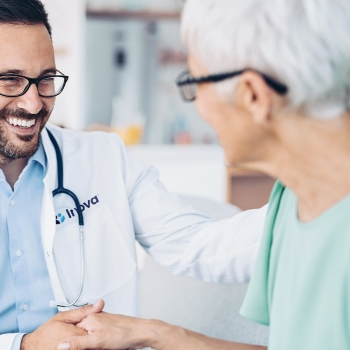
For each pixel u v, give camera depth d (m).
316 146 0.87
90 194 1.56
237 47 0.83
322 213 0.92
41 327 1.34
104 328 1.27
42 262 1.50
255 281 1.08
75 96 4.25
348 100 0.83
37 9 1.37
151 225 1.57
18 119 1.37
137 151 4.21
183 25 0.89
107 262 1.54
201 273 1.49
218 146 4.45
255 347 1.24
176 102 5.33
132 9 4.47
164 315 1.83
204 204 2.02
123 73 5.38
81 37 4.21
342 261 0.87
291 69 0.80
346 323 0.87
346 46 0.80
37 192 1.53
